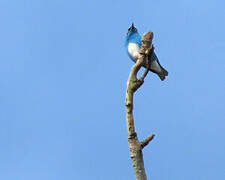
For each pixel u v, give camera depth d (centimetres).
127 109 1195
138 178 1156
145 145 1184
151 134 1189
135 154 1162
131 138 1173
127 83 1227
